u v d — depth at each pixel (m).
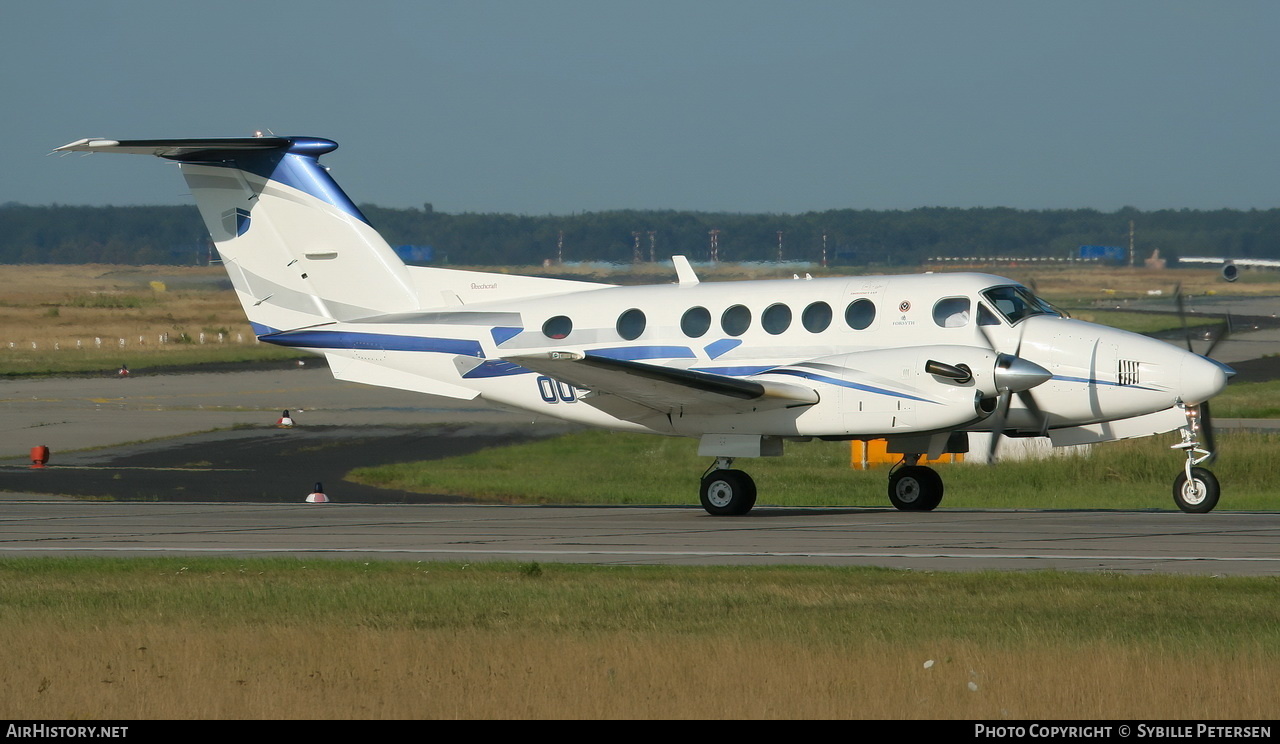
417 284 72.75
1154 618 33.12
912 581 39.59
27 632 33.00
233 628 33.47
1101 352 60.12
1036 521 58.78
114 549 50.59
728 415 63.75
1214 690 26.50
